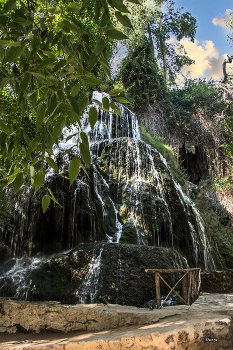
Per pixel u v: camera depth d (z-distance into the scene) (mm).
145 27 22141
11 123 2736
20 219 9062
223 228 15141
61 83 1946
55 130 1934
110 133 15328
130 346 2994
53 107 1946
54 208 8727
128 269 6551
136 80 20453
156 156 12641
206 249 12492
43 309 4344
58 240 8523
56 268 6801
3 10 1950
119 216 10430
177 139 18906
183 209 11688
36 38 1958
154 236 10109
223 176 17156
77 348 3182
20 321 4402
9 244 9094
